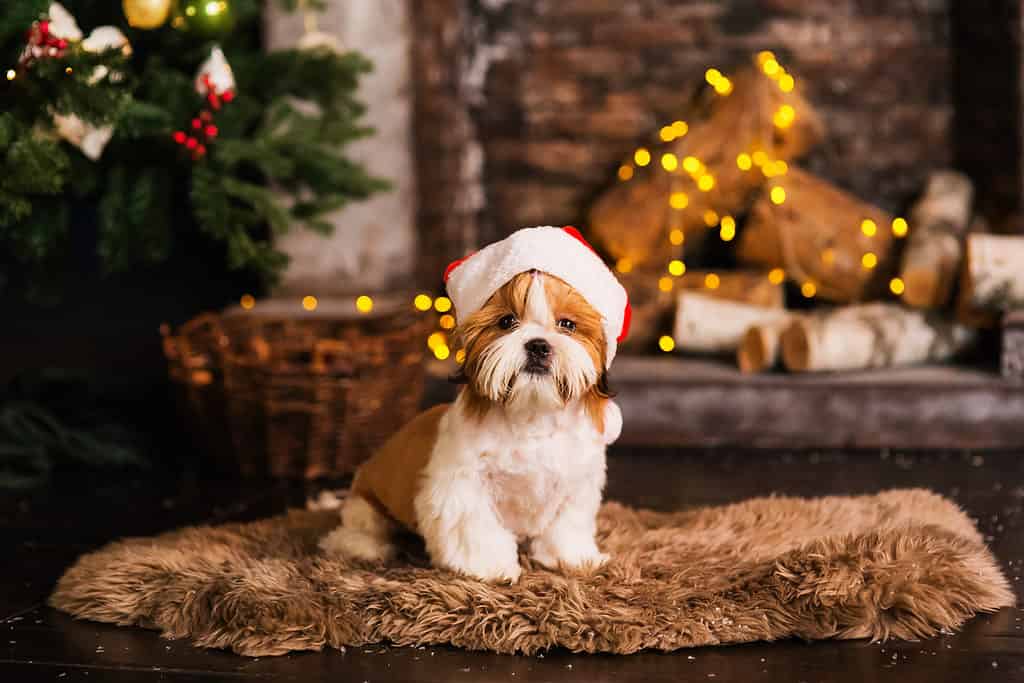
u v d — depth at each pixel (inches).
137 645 70.7
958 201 139.1
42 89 95.4
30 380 138.2
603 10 152.3
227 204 108.9
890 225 140.5
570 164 154.5
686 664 65.6
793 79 150.1
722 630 68.3
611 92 153.2
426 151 145.6
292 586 74.0
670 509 102.7
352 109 124.7
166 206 112.1
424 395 135.3
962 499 102.0
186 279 154.7
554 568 78.0
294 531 90.8
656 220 143.6
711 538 85.7
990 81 140.0
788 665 65.1
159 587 75.5
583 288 72.3
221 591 72.9
